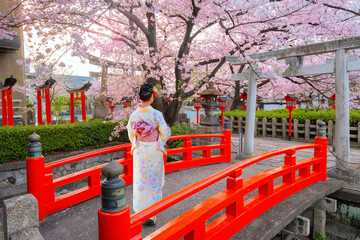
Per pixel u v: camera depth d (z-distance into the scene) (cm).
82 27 499
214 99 723
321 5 611
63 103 1524
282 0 626
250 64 595
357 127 863
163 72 786
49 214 343
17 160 623
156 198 302
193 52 895
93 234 297
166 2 657
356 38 449
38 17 555
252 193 411
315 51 510
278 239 432
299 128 1035
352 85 1149
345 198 448
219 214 350
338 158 485
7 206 177
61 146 702
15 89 1148
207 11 592
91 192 396
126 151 467
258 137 1107
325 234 454
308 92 1219
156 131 301
